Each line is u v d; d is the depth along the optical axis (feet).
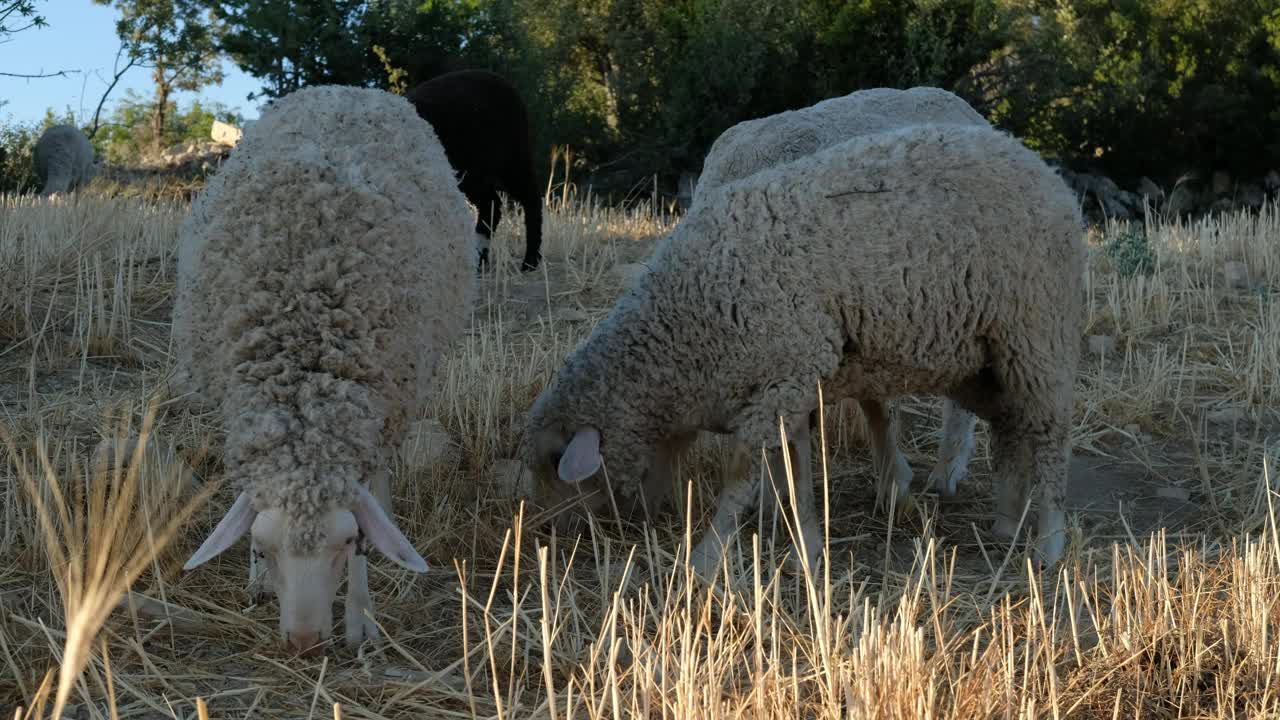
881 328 13.57
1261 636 10.81
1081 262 14.23
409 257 11.93
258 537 10.11
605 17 81.35
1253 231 29.60
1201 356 21.88
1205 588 12.54
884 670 9.32
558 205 33.04
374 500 10.39
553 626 11.73
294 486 9.95
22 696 10.28
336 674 11.05
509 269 26.05
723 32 75.56
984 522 16.08
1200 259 27.73
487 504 15.74
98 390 17.40
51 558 11.79
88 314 19.13
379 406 11.29
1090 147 90.74
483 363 19.12
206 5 65.87
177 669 10.91
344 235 11.34
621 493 15.02
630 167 75.05
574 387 14.87
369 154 12.51
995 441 15.07
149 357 19.17
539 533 15.07
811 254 13.38
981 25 78.18
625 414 14.53
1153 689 10.58
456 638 12.05
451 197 13.65
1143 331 22.95
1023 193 13.64
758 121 18.13
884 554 14.84
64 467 14.60
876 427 16.02
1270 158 91.09
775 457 13.96
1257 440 18.48
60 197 31.42
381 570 13.43
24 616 11.62
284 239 11.21
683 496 16.03
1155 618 11.44
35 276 21.02
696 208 14.65
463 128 24.85
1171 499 16.70
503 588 13.44
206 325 11.50
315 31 61.77
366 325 11.15
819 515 16.02
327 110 12.96
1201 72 91.50
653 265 14.76
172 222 27.04
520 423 17.98
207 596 12.50
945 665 10.59
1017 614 12.61
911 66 76.89
